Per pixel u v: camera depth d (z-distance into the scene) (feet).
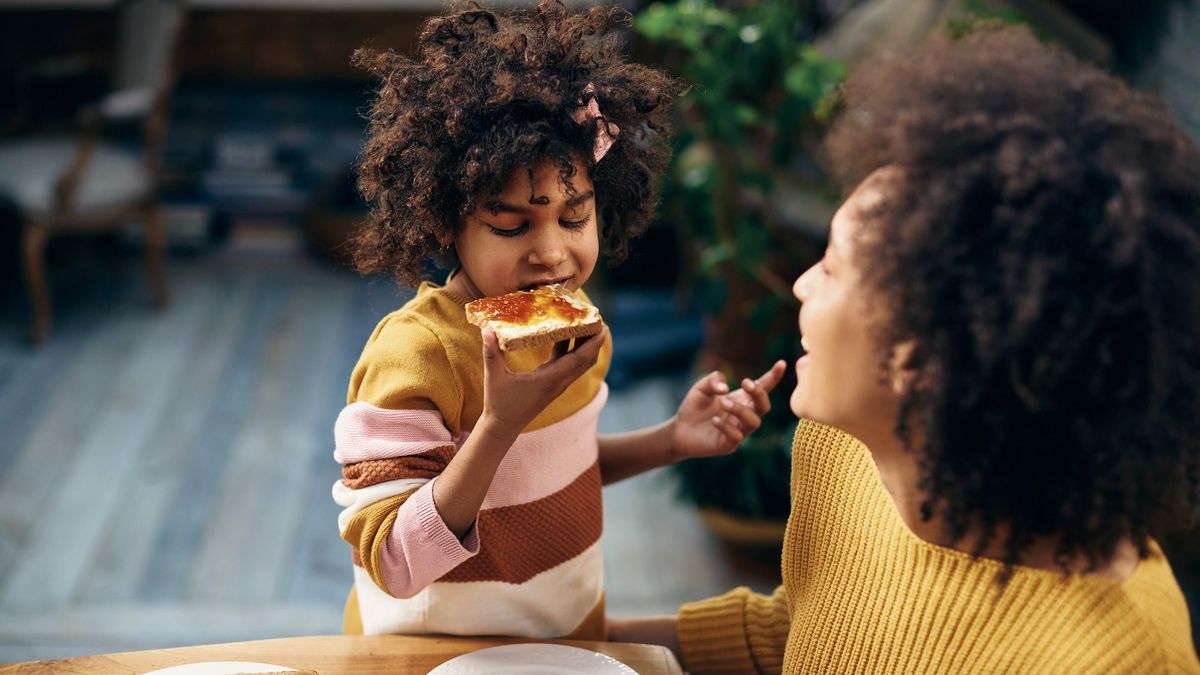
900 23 8.45
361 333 12.67
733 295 9.31
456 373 3.42
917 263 2.55
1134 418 2.50
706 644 3.99
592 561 3.87
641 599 8.77
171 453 10.43
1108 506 2.60
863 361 2.83
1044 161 2.44
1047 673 2.72
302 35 13.92
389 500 3.32
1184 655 2.73
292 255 14.44
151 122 12.13
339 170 14.24
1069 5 9.16
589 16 3.65
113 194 12.07
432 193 3.33
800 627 3.33
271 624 8.41
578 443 3.73
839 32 9.02
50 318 12.64
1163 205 2.46
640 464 4.07
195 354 12.10
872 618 3.08
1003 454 2.61
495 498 3.57
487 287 3.39
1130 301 2.40
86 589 8.68
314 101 14.24
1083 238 2.42
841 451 3.39
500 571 3.63
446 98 3.30
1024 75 2.61
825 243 8.73
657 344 12.25
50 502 9.65
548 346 3.58
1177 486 2.74
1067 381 2.46
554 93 3.30
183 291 13.39
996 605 2.83
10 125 13.16
